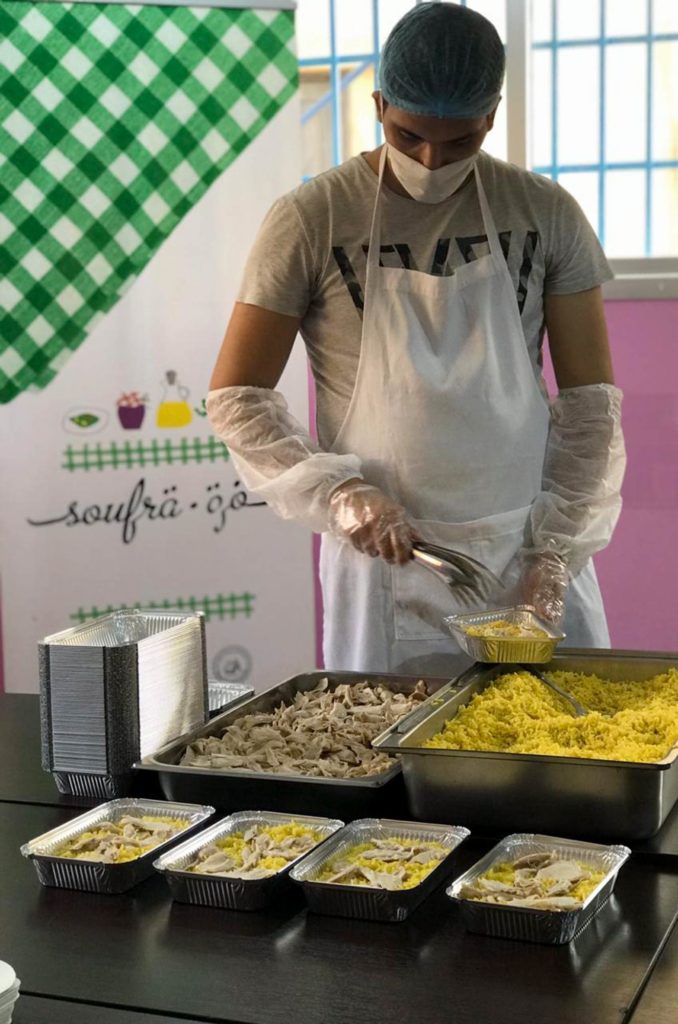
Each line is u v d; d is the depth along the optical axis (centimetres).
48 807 144
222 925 112
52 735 146
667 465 336
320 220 195
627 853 115
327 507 190
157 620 161
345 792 132
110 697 142
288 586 319
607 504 208
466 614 175
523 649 162
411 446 197
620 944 105
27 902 118
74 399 307
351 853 120
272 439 197
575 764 124
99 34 294
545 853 116
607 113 347
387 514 182
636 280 333
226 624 318
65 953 107
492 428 198
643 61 342
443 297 195
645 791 123
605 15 342
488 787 128
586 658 168
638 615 342
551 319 207
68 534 312
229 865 117
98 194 300
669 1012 95
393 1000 97
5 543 312
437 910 113
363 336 196
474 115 177
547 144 351
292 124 304
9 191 298
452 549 198
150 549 314
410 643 200
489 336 198
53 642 146
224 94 301
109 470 310
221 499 315
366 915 111
